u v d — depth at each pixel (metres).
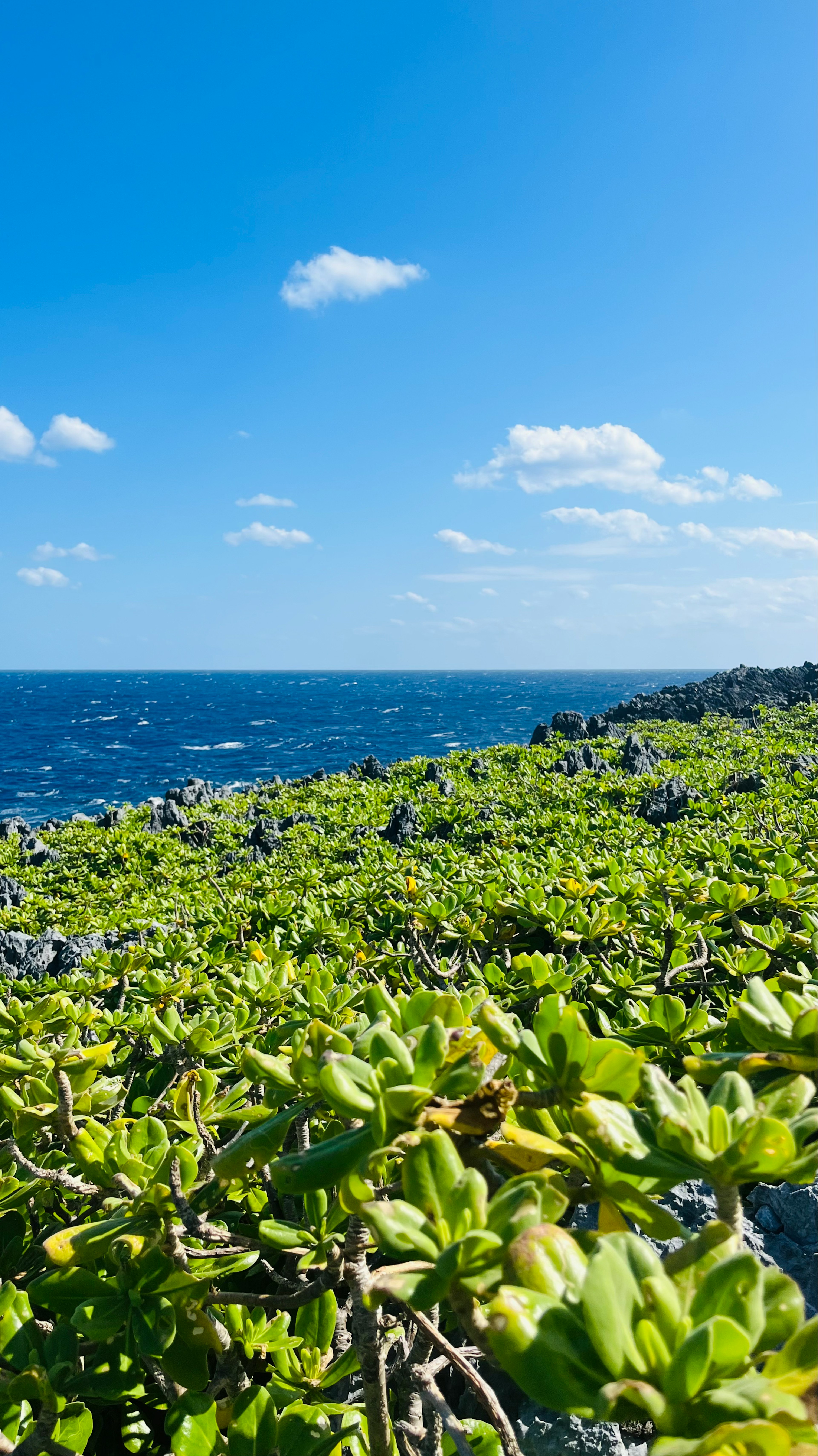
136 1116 3.34
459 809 14.00
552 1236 1.22
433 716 123.06
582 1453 2.15
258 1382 2.62
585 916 4.99
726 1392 0.98
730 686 35.66
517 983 4.27
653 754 19.53
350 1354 2.17
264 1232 1.88
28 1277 2.58
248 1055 1.93
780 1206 2.82
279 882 9.60
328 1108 2.63
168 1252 1.87
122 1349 1.85
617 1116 1.46
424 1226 1.29
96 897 12.40
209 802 23.72
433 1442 2.03
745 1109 1.45
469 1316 1.24
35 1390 1.68
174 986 4.36
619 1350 1.05
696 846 7.77
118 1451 2.40
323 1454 1.87
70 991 4.96
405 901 6.47
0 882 13.23
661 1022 3.10
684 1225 2.89
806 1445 0.95
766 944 4.42
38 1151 2.87
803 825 8.66
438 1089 1.51
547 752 22.50
